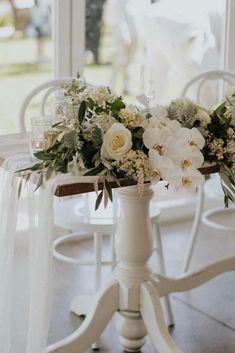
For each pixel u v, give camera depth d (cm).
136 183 206
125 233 245
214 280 339
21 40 354
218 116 222
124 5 377
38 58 359
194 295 322
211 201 435
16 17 349
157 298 245
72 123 208
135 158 199
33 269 205
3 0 345
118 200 272
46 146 212
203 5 399
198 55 404
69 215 266
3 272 216
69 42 356
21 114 288
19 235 220
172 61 399
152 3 387
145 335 260
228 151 218
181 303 314
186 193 429
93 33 370
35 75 361
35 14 353
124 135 200
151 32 390
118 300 250
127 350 266
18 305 223
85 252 370
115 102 212
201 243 390
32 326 206
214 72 331
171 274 346
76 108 215
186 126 217
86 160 202
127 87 391
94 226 257
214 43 406
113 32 377
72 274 343
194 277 269
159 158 201
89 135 200
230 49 404
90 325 246
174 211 423
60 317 296
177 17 395
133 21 383
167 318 293
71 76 361
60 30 352
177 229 412
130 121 206
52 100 254
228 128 220
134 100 393
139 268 248
